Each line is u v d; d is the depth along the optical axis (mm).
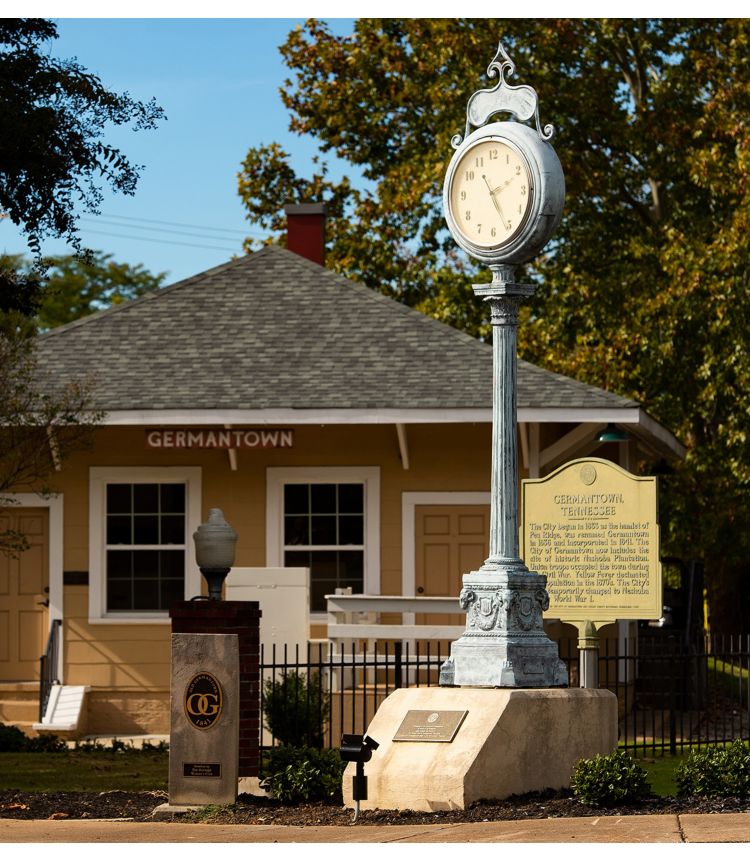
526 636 11812
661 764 14922
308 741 15617
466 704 11289
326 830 10078
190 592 19906
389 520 19844
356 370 19672
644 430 20578
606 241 31922
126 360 20125
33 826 10531
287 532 19984
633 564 13719
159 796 12508
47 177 14625
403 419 18859
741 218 27203
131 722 19781
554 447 19609
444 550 19750
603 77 31062
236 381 19547
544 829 9539
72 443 18672
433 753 11055
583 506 13914
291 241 23641
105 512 20062
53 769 15219
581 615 13836
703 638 21672
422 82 32562
